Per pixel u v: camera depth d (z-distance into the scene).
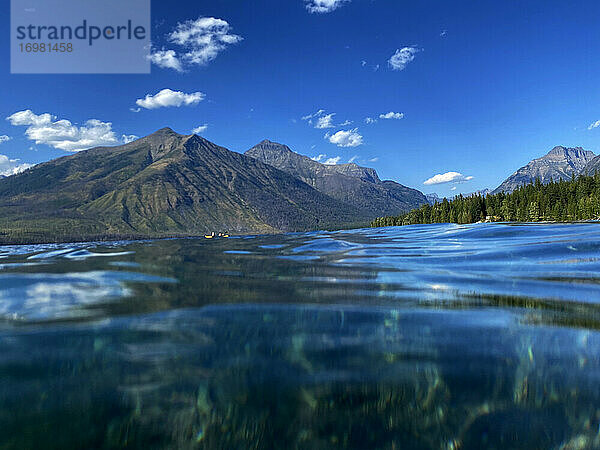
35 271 10.26
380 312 5.28
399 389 3.04
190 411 2.72
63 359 3.57
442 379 3.19
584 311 5.19
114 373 3.27
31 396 2.88
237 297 6.36
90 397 2.88
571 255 11.25
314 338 4.18
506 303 5.71
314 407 2.78
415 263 11.23
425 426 2.55
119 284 7.84
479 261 10.98
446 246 16.69
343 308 5.54
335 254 15.09
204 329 4.53
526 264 9.99
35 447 2.29
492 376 3.22
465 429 2.51
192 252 17.81
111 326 4.64
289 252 16.86
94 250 21.02
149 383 3.10
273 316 5.10
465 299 6.04
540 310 5.27
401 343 4.00
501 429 2.51
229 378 3.20
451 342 4.03
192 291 6.95
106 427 2.51
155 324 4.73
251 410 2.74
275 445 2.35
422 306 5.60
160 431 2.48
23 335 4.28
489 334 4.27
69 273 9.77
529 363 3.45
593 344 3.89
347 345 3.96
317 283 7.78
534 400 2.82
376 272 9.43
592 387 2.98
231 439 2.41
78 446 2.31
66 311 5.40
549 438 2.40
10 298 6.34
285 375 3.27
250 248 20.58
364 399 2.89
